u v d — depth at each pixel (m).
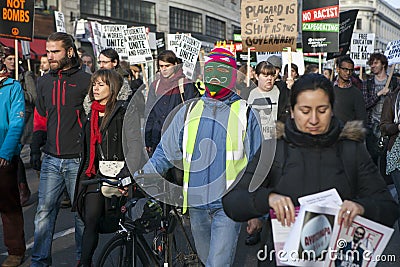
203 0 34.75
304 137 2.27
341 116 6.02
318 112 2.23
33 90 7.26
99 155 3.93
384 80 8.01
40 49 21.30
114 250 3.52
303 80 2.27
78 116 4.37
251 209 2.30
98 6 25.86
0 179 4.59
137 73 10.82
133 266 3.52
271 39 7.63
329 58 10.70
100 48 10.82
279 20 7.58
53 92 4.42
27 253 5.16
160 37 14.28
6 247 5.24
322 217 2.12
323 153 2.30
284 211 2.16
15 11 6.96
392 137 5.00
